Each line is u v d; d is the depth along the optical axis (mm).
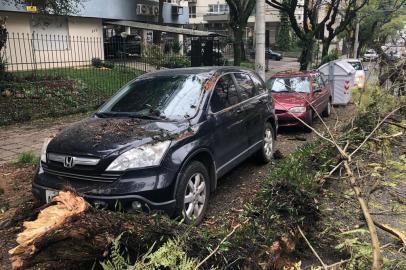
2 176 6289
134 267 2461
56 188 4125
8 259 3746
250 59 37750
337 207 4469
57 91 13562
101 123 4762
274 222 3482
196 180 4496
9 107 11602
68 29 23703
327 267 3010
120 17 27844
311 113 10383
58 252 2730
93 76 16531
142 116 4926
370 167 5074
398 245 3732
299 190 3910
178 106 5027
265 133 6879
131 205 3889
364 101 6520
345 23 25641
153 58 20828
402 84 6695
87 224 2764
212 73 5652
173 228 3049
